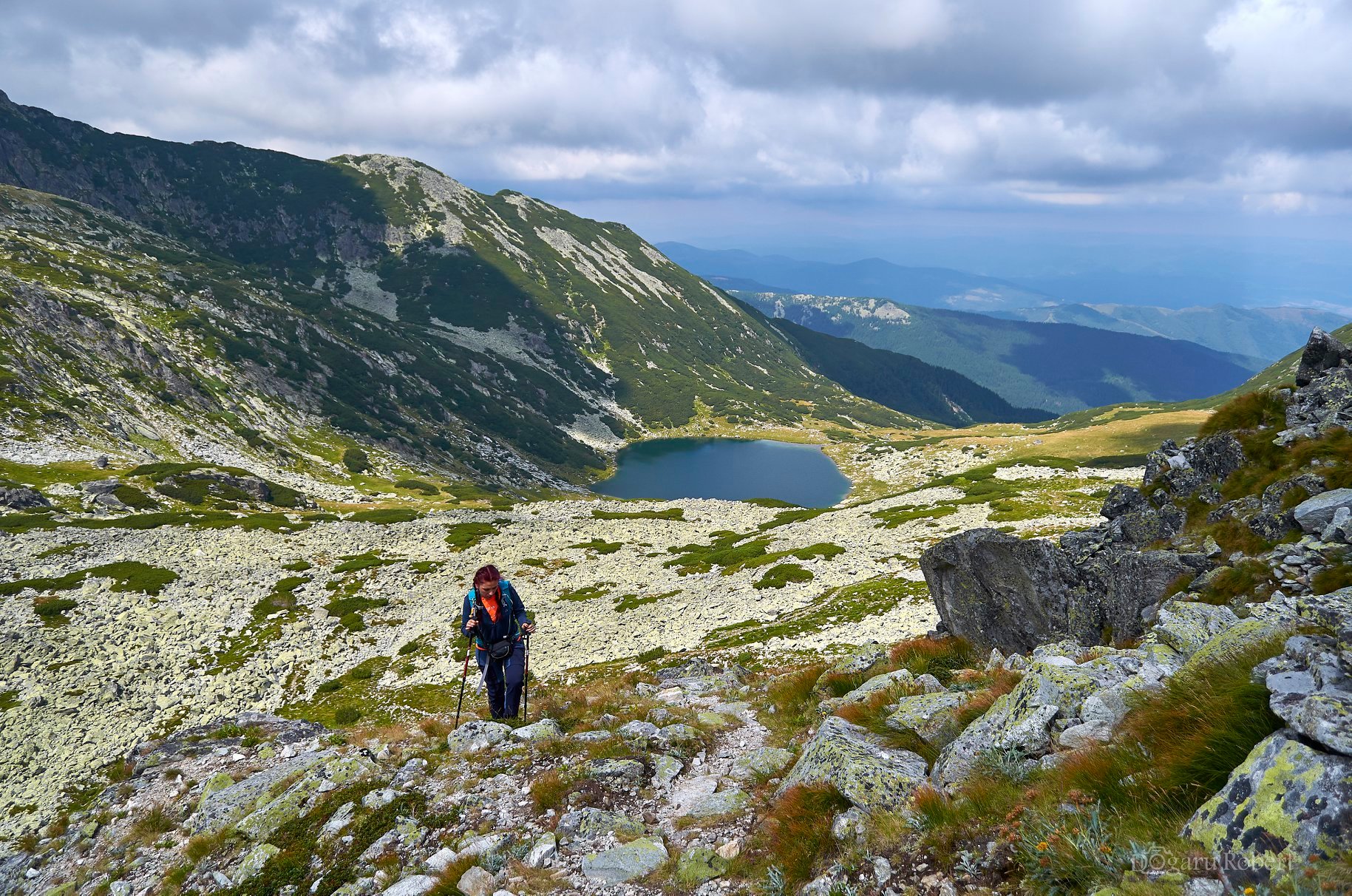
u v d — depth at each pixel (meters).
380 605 58.69
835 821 6.27
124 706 39.31
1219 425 15.05
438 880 7.12
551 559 73.38
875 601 39.97
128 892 9.81
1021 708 6.82
